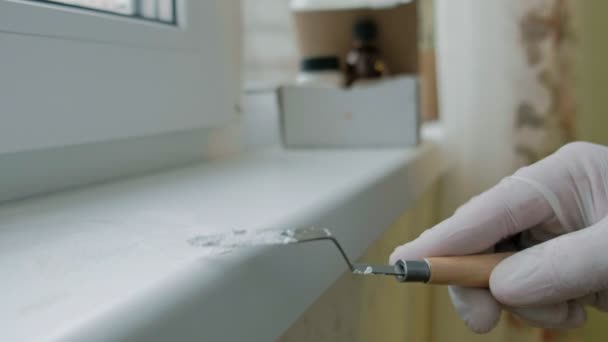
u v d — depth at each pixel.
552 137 0.66
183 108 0.45
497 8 0.65
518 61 0.65
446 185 0.71
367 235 0.38
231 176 0.42
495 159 0.68
